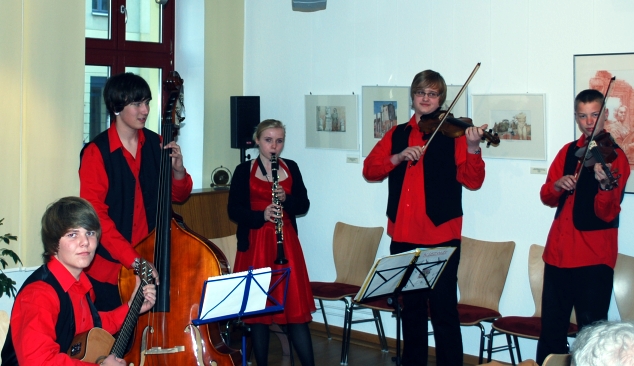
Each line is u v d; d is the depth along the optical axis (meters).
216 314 2.90
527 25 4.48
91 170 3.24
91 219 2.42
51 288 2.38
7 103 4.12
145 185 3.40
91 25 5.41
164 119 3.37
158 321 3.07
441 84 3.85
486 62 4.65
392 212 3.94
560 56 4.36
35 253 4.27
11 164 4.16
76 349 2.49
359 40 5.29
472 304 4.59
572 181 3.57
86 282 2.59
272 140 3.91
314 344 5.24
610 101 4.19
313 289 4.91
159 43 5.78
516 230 4.59
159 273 3.12
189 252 3.17
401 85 5.07
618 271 4.05
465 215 4.80
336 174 5.49
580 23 4.28
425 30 4.93
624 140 4.16
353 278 5.16
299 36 5.66
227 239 4.78
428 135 3.85
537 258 4.40
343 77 5.40
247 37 6.01
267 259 3.84
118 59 5.54
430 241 3.79
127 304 2.85
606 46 4.20
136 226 3.37
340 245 5.29
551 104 4.41
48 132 4.29
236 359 3.14
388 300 3.91
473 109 4.71
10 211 4.17
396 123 5.10
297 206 3.94
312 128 5.60
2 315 2.72
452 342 3.83
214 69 5.86
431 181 3.80
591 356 1.59
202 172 5.84
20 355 2.26
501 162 4.63
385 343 5.04
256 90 5.99
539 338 3.86
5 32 4.09
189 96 5.84
